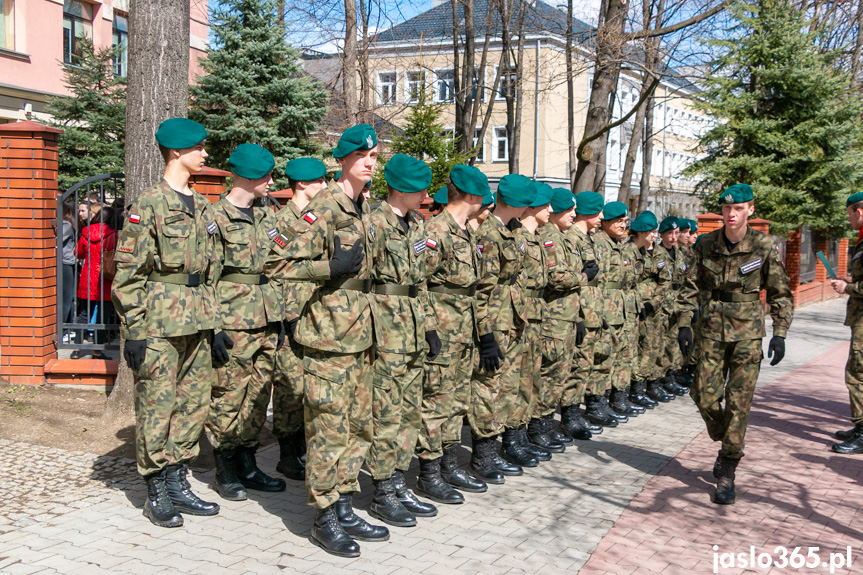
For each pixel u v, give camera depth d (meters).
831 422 7.79
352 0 14.90
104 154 13.52
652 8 17.33
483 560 4.21
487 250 5.41
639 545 4.51
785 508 5.22
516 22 20.81
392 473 4.80
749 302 5.38
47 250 7.38
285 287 4.48
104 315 8.00
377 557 4.21
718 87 17.67
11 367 7.35
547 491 5.46
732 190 5.30
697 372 5.55
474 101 19.31
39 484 5.12
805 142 16.98
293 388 5.34
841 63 20.50
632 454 6.48
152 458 4.47
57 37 18.12
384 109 21.84
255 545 4.30
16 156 7.23
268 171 5.37
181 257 4.54
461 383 5.40
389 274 4.71
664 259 8.38
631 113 12.57
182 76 6.56
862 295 6.57
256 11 14.77
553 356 6.46
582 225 7.18
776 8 16.88
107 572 3.89
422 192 4.86
